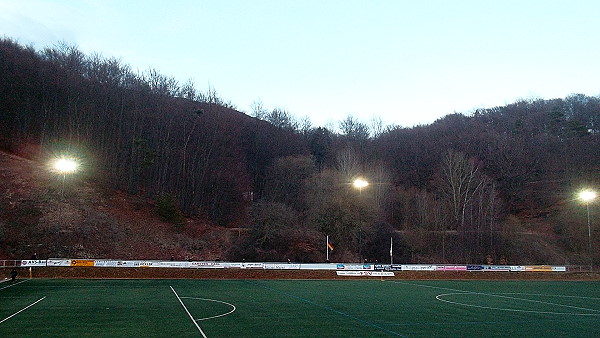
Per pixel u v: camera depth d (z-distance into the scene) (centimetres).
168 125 7456
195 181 6956
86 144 6731
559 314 2320
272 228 5125
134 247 4828
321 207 5591
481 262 5931
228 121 8688
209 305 2338
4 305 2211
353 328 1772
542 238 6775
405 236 5941
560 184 9650
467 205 6975
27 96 6988
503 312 2341
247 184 8156
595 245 6519
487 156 10538
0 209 4709
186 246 5122
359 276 4484
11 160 5797
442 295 3089
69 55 8038
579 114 13138
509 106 14900
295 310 2230
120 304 2306
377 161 9100
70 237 4606
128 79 7956
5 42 7738
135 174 6562
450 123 13125
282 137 9231
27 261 3781
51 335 1520
